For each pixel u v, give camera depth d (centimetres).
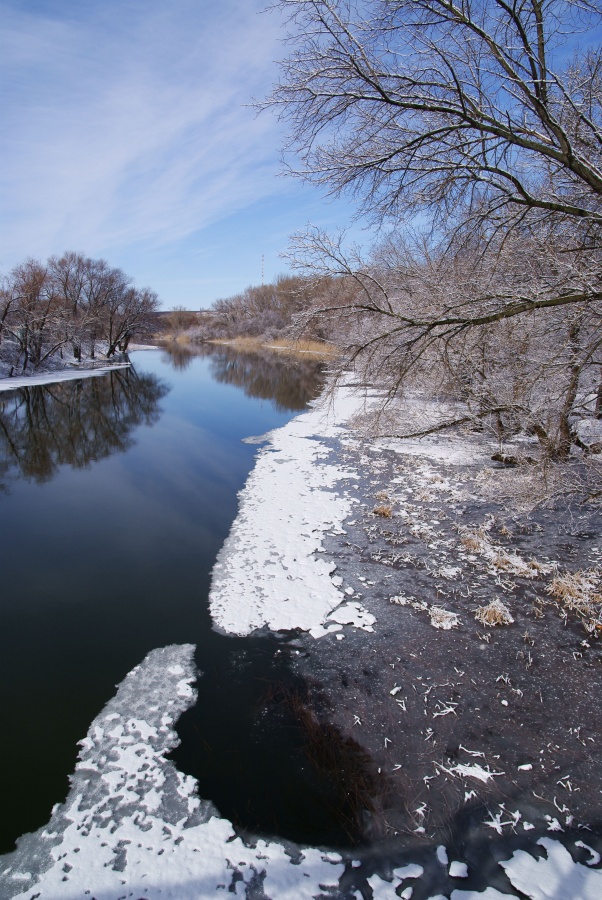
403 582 631
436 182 517
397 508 880
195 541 778
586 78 470
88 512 920
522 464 944
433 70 449
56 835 329
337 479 1059
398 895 290
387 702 436
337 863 309
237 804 348
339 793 354
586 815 332
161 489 1042
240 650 512
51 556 738
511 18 423
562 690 443
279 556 709
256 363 4150
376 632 533
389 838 323
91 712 434
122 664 495
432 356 861
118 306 4494
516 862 306
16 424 1802
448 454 1237
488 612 548
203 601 606
